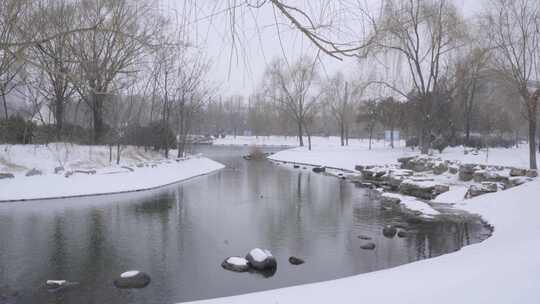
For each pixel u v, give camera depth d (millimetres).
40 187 13234
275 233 9203
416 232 9180
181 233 9102
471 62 20234
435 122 22938
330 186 17219
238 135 64125
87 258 7250
